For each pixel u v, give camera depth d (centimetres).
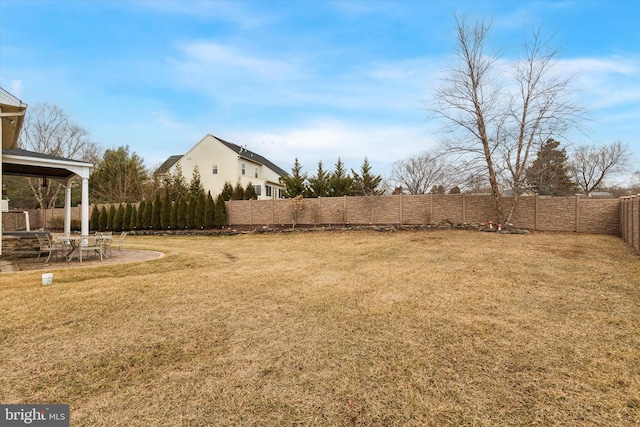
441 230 1351
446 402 222
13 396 230
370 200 1570
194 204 1884
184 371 266
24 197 2675
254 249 1108
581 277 590
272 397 229
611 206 1200
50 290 516
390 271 676
